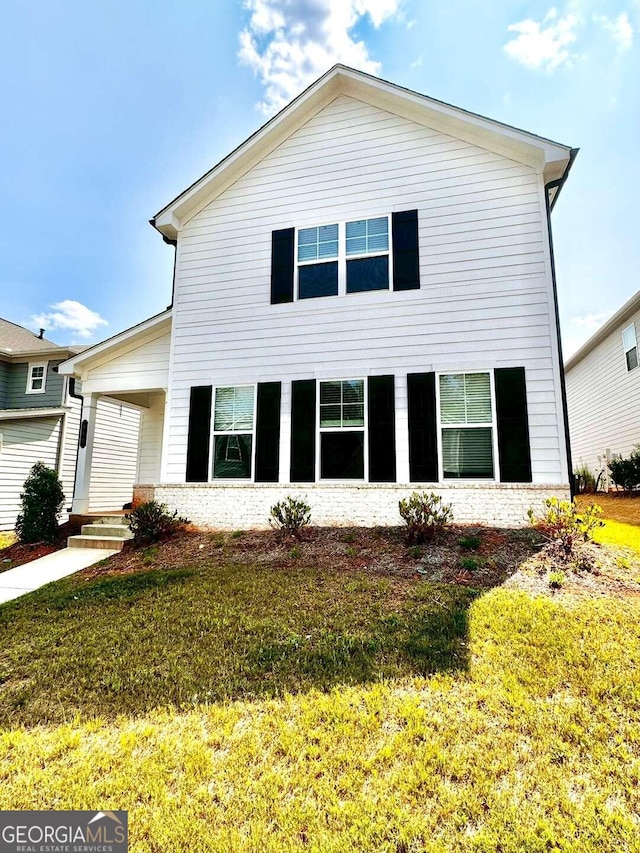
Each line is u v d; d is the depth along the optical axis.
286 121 9.39
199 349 9.54
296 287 9.12
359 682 3.48
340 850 2.16
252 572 6.07
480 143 8.41
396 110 8.92
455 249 8.33
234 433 9.10
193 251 9.89
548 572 5.52
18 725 3.20
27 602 5.73
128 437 14.15
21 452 12.45
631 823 2.25
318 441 8.56
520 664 3.60
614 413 17.14
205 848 2.21
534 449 7.57
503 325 7.96
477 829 2.25
